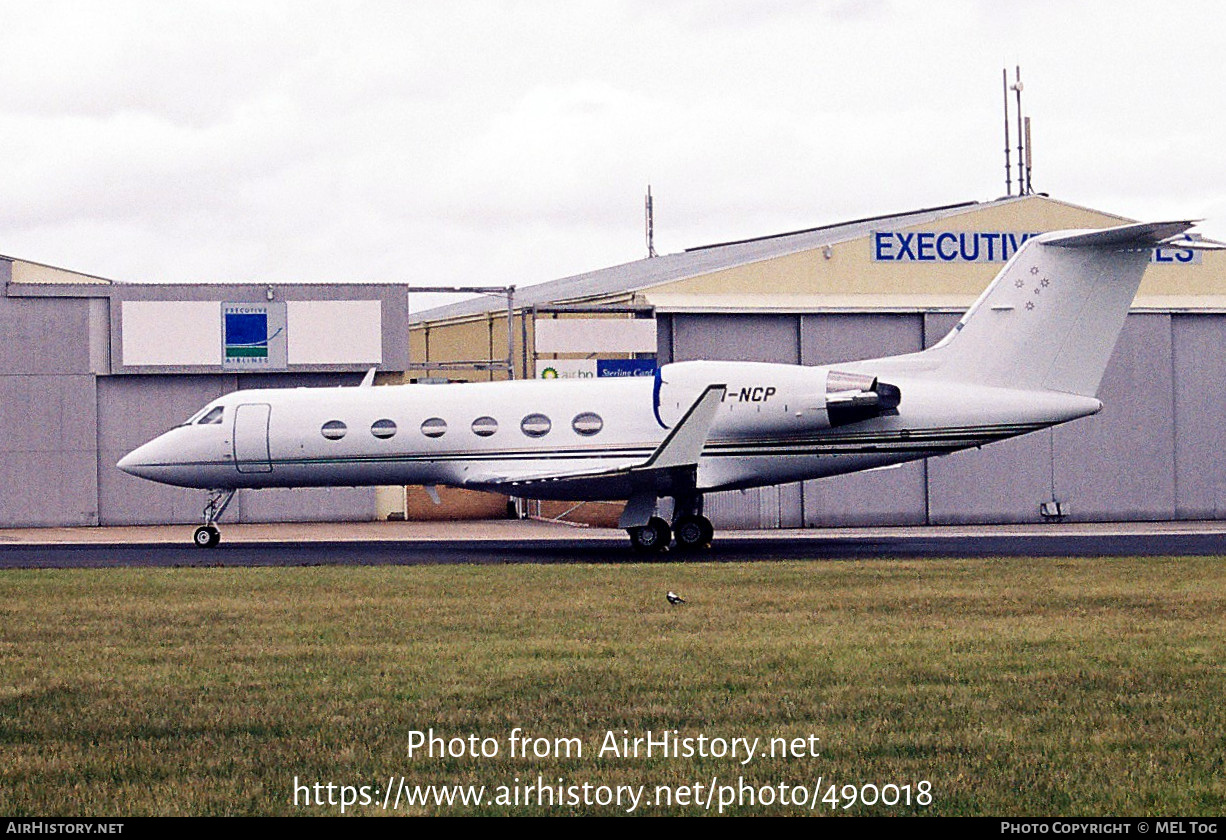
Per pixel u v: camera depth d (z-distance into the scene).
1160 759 15.20
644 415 40.78
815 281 58.91
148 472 42.94
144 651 22.23
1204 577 31.30
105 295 56.22
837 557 37.62
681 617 25.22
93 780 14.81
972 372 39.88
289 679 19.80
